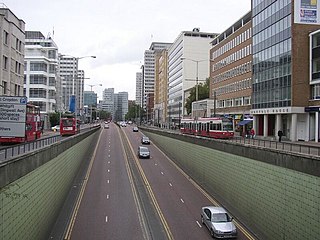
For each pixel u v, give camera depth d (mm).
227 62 88250
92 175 46125
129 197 36125
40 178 22203
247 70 74500
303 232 20391
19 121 28781
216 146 38156
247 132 73062
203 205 33375
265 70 63500
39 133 48875
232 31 88625
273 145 32031
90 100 181000
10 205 15742
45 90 95750
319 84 51969
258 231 26250
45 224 23812
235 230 24859
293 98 54250
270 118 65875
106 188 39531
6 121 28656
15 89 59406
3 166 14867
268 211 24953
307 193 20125
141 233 26312
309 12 54719
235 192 31922
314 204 19391
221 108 92750
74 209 31641
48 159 25016
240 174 30797
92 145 75188
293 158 21828
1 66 51219
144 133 108625
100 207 32500
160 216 30203
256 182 27281
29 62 93375
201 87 122500
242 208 30000
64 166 34094
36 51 96375
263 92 64250
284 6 56625
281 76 57594
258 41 66625
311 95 54312
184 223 28453
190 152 50156
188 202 34344
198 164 45656
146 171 49344
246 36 75250
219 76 95188
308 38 54562
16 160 16828
